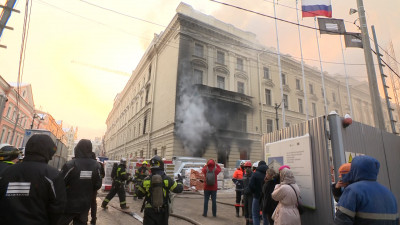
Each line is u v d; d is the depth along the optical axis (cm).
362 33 755
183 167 1488
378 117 670
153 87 2517
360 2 782
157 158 333
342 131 397
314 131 423
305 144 430
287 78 2912
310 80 3192
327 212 375
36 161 201
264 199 404
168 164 1233
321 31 930
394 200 189
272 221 389
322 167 395
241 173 684
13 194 179
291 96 2867
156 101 2422
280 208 329
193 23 2177
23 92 4084
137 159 1252
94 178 341
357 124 433
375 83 697
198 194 1188
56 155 1845
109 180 1188
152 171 328
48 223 194
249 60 2562
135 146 2967
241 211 716
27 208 180
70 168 324
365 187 187
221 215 654
